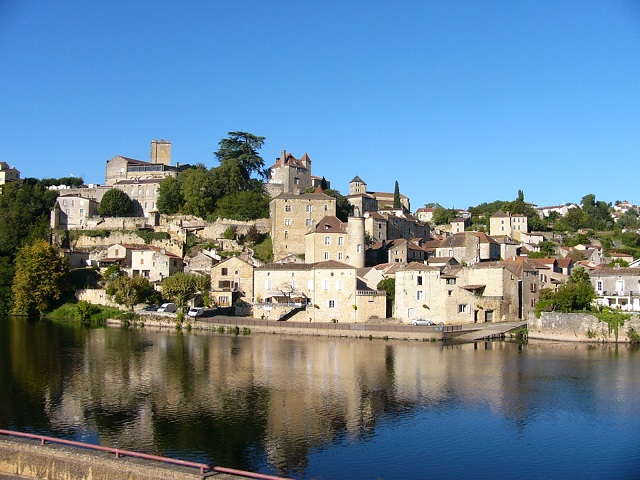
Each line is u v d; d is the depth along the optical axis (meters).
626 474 41.50
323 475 40.69
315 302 112.56
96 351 83.50
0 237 161.50
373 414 53.69
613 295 112.06
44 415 52.62
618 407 56.44
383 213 177.12
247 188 182.62
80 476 35.56
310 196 152.75
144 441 46.22
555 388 63.09
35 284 129.62
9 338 95.12
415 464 42.75
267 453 44.25
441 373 69.94
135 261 141.88
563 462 43.44
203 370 70.94
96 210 184.25
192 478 33.09
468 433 49.06
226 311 120.25
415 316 108.38
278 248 150.25
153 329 110.38
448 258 141.88
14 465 36.94
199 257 143.12
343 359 78.38
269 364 74.75
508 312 113.19
